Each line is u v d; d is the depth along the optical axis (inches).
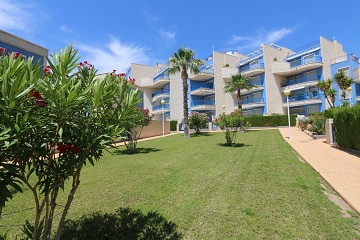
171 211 163.3
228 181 229.9
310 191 193.9
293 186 208.2
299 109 1455.5
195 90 1604.3
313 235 124.7
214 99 1632.6
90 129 89.4
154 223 146.3
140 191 211.9
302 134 748.0
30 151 78.0
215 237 126.1
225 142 605.9
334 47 1455.5
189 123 975.0
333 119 464.1
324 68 1344.7
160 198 191.2
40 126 75.1
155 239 127.6
